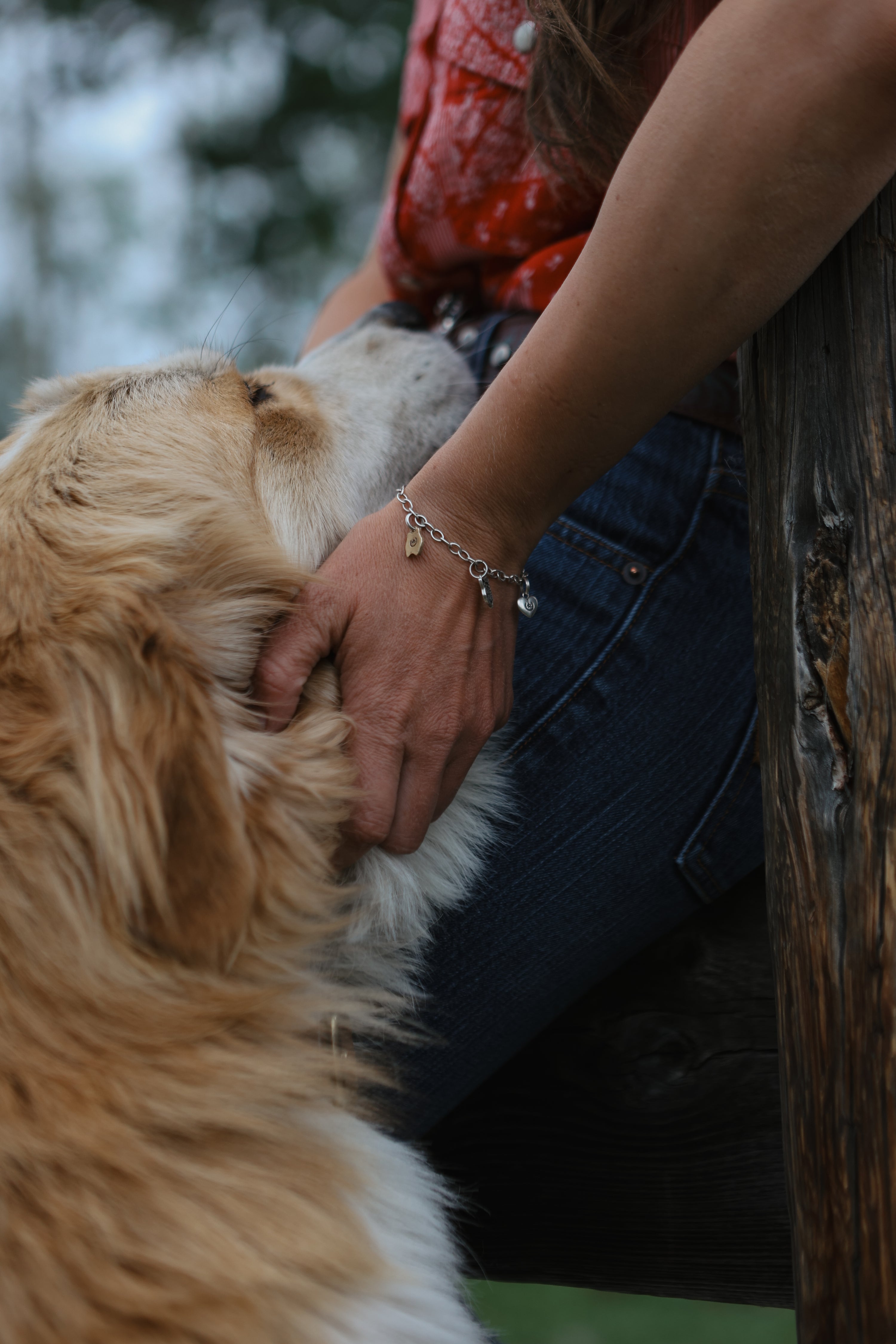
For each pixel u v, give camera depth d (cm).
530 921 132
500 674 119
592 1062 145
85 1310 92
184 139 898
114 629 106
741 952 139
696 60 93
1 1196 94
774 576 104
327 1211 105
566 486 112
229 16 872
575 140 124
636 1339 333
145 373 143
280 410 148
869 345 93
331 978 128
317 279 939
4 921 102
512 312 163
